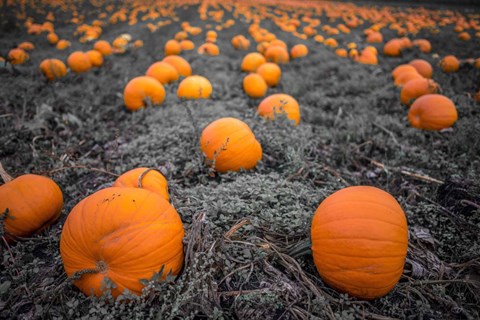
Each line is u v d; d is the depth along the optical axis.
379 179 1.46
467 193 1.22
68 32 4.78
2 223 0.99
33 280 0.94
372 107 2.25
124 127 1.92
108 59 3.38
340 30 5.60
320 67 3.19
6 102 2.04
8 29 4.58
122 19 6.14
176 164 1.48
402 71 2.64
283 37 4.76
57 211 1.14
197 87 2.13
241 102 2.26
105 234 0.80
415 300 0.89
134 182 1.08
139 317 0.79
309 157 1.55
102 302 0.79
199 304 0.80
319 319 0.80
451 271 0.97
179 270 0.89
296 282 0.90
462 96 2.22
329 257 0.84
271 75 2.61
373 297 0.85
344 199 0.87
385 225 0.81
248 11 7.36
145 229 0.81
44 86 2.47
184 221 1.04
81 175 1.45
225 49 3.96
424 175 1.40
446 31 5.41
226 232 0.97
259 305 0.83
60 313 0.83
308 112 2.14
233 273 0.90
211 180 1.39
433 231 1.12
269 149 1.58
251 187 1.16
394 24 5.82
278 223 1.00
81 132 1.84
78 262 0.82
